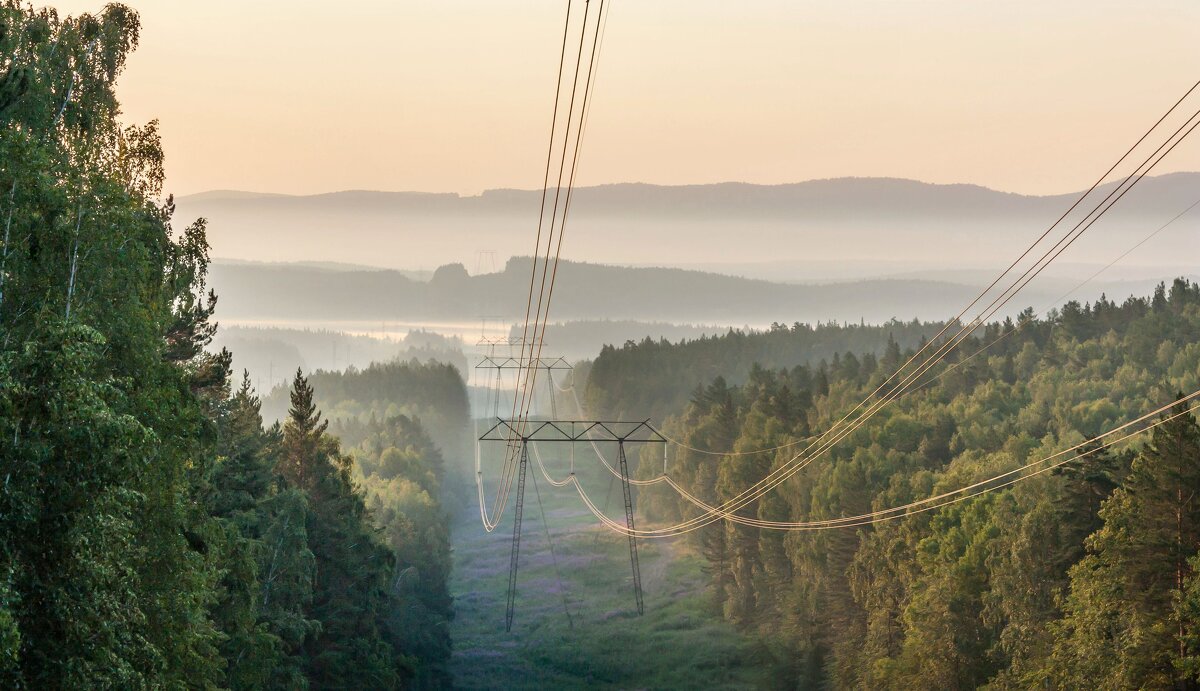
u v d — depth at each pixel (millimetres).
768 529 132125
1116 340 186750
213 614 46469
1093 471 69812
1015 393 162125
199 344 56531
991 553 77688
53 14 42875
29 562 23391
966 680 76125
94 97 42969
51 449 23438
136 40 45719
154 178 45750
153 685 26641
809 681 102750
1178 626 54656
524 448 110562
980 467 102062
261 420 89875
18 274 28781
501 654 115812
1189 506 57469
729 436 179125
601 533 192000
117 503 24781
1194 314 188375
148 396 32875
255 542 49625
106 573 24547
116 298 33000
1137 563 57438
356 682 68750
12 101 35562
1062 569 68188
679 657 116500
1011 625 68938
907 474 118188
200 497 45625
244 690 47000
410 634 97250
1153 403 141750
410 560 118875
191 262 45656
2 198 28672
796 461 139875
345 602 69625
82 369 24422
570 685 105875
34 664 23172
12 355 24172
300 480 78875
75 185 32938
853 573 101875
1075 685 57156
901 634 90688
